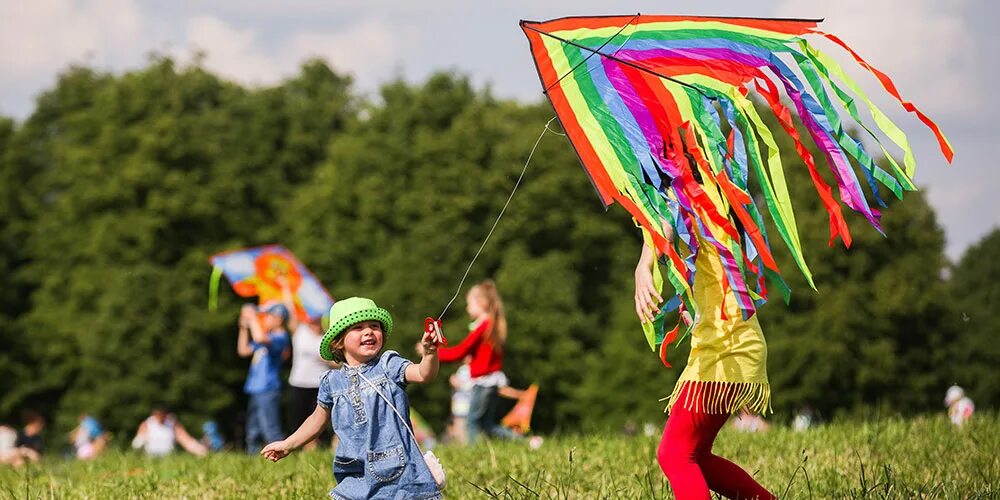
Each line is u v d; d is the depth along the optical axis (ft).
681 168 25.49
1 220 226.99
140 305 197.77
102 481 43.70
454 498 34.58
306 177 240.73
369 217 216.74
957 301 221.46
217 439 114.42
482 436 55.21
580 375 211.82
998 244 278.46
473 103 241.14
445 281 208.03
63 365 212.02
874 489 31.07
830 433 46.26
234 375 205.87
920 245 208.54
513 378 210.38
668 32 26.81
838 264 204.74
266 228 226.17
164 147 219.00
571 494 34.37
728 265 25.05
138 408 195.42
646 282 25.39
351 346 26.35
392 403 25.90
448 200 217.56
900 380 207.21
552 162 223.51
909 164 25.38
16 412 212.43
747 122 26.00
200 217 217.77
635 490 33.53
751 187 181.88
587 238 223.30
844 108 26.20
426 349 25.00
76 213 219.82
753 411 26.20
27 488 38.75
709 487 27.53
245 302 209.56
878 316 202.69
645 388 204.13
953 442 41.14
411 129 230.07
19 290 226.79
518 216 219.61
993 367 214.28
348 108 264.52
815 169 26.20
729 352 25.71
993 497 29.76
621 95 25.82
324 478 39.96
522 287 210.79
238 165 230.27
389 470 25.53
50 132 251.60
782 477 35.73
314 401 62.75
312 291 70.23
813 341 199.41
